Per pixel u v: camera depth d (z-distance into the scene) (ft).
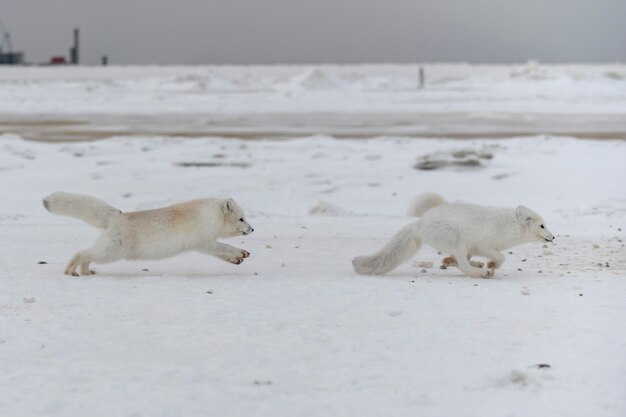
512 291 48.34
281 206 102.89
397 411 28.55
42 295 46.65
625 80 505.25
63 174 124.47
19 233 73.46
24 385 31.24
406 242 54.49
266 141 171.53
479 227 53.47
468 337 37.81
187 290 48.39
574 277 53.26
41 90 434.30
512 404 29.12
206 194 110.63
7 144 150.41
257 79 596.70
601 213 91.50
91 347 36.19
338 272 55.67
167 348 36.06
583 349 35.70
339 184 118.11
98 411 28.58
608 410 28.50
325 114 278.05
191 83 499.92
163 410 28.63
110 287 49.08
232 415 28.22
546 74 540.52
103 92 431.84
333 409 28.76
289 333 38.50
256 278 52.85
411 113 280.72
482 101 346.33
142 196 109.29
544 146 156.46
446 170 128.47
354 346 36.40
